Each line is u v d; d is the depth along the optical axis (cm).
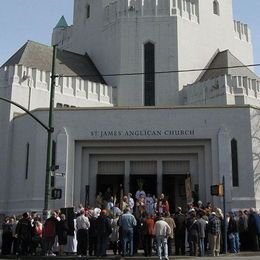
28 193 3306
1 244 2356
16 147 3606
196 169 3275
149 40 4566
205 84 4194
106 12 4903
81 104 4219
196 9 4834
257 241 2298
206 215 2242
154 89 4478
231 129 3203
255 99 4103
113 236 2192
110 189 3300
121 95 4494
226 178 3109
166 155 3319
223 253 2194
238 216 2511
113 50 4691
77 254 2105
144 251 2112
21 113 3734
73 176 3228
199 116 3231
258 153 3203
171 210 3309
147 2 4650
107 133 3256
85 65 4825
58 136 3253
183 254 2170
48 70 4241
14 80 3834
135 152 3306
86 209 2589
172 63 4484
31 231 2230
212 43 4878
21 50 4481
